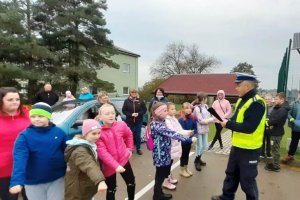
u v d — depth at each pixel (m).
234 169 4.25
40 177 2.93
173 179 5.56
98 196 4.80
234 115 4.08
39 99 10.01
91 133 2.92
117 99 8.99
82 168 2.71
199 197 4.84
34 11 18.58
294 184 5.60
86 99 7.22
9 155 3.22
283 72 8.93
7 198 3.27
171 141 4.64
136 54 33.00
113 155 3.61
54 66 18.91
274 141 6.41
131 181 3.91
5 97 3.23
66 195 2.89
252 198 4.02
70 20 19.31
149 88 37.94
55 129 3.05
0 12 15.80
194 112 6.29
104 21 20.53
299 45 9.45
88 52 21.00
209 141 10.06
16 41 15.30
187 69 59.56
